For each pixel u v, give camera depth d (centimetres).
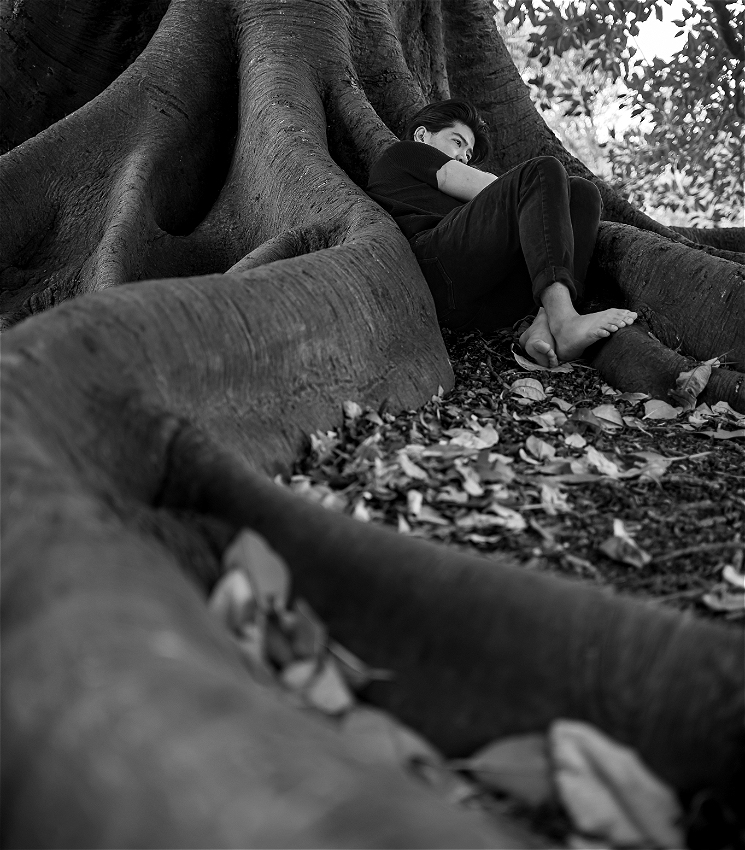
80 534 121
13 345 177
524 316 435
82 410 175
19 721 97
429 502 247
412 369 353
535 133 721
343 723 130
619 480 281
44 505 128
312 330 294
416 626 155
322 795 79
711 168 1066
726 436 330
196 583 156
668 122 891
